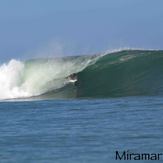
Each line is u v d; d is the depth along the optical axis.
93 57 166.75
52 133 87.06
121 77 156.50
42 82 170.00
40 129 91.69
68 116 105.19
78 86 158.00
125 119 97.25
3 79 175.00
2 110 122.38
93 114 106.00
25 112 115.62
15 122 101.25
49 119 102.62
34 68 175.00
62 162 67.12
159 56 158.88
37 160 68.81
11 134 88.19
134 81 155.38
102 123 94.19
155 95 144.12
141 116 99.69
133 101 125.56
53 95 160.62
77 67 169.25
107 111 109.19
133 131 85.12
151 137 79.81
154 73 155.50
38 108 122.38
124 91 153.25
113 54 162.38
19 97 166.25
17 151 74.69
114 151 71.69
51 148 75.44
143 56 158.88
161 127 87.44
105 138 80.62
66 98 151.12
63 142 79.25
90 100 136.25
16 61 176.50
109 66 160.00
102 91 154.88
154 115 100.00
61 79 164.75
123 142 77.19
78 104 126.25
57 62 173.25
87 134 84.56
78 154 70.94
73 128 90.69
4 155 72.56
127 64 159.00
